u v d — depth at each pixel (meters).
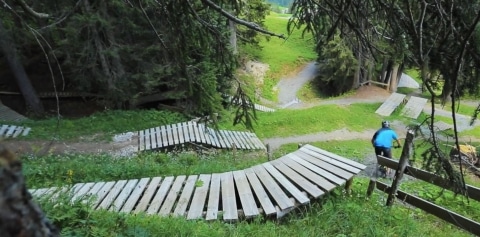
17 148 10.46
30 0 7.05
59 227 3.56
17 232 0.64
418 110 19.19
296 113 17.98
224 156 11.31
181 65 3.74
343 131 16.44
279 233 4.70
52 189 5.74
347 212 5.27
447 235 5.25
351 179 6.45
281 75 30.39
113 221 3.95
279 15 45.12
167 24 3.45
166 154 10.80
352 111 19.05
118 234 3.65
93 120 14.05
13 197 0.64
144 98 17.36
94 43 14.21
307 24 3.26
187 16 3.33
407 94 24.81
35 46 16.86
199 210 5.52
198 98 4.00
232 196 5.96
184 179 6.85
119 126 13.85
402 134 16.36
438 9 2.07
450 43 2.16
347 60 21.39
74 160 9.00
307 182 6.24
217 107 4.05
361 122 17.62
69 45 13.02
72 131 12.87
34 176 7.19
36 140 11.48
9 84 20.05
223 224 4.98
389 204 5.84
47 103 19.14
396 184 5.73
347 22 2.61
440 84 2.34
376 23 2.75
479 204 6.69
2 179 0.62
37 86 19.12
